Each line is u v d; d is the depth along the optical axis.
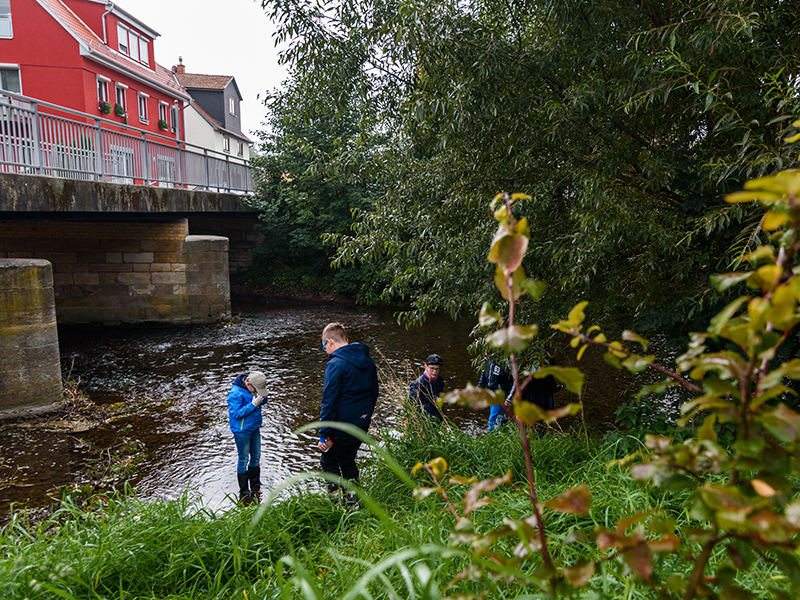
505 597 1.92
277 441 7.26
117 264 15.77
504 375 5.57
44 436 7.32
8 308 7.89
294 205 22.16
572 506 0.89
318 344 13.85
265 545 3.05
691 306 4.23
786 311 0.70
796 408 3.75
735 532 0.78
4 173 8.16
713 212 3.69
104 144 11.51
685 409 0.82
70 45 20.12
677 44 4.10
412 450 4.93
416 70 5.14
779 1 3.96
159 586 2.72
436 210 5.51
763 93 3.74
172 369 11.16
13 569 2.40
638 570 0.84
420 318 5.61
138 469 6.33
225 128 39.00
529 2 5.00
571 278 4.34
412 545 2.34
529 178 5.09
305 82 5.39
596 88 4.24
